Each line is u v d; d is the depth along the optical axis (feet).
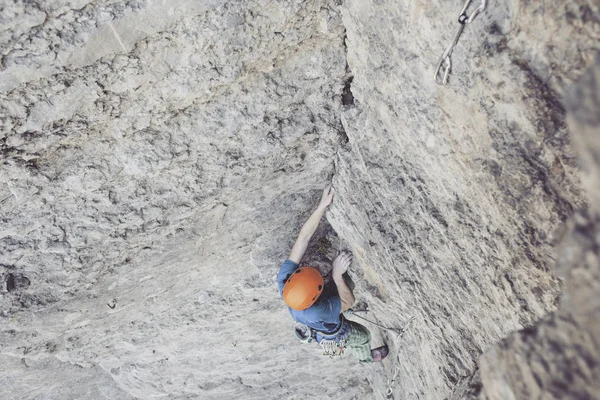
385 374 21.33
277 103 12.10
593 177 4.53
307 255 18.53
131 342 21.44
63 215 13.07
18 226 12.76
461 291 11.00
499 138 7.75
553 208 7.29
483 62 7.27
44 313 16.29
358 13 9.74
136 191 13.15
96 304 17.31
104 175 12.21
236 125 12.21
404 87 9.53
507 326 9.64
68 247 13.98
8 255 13.62
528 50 6.58
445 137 9.11
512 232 8.43
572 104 4.65
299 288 14.80
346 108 12.71
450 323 12.18
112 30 8.98
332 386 26.91
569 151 6.60
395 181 11.78
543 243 7.75
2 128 9.89
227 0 9.28
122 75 9.93
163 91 10.67
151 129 11.67
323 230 17.95
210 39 9.88
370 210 13.55
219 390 26.32
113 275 16.08
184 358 23.80
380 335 20.29
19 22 8.22
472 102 7.95
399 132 10.68
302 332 18.90
